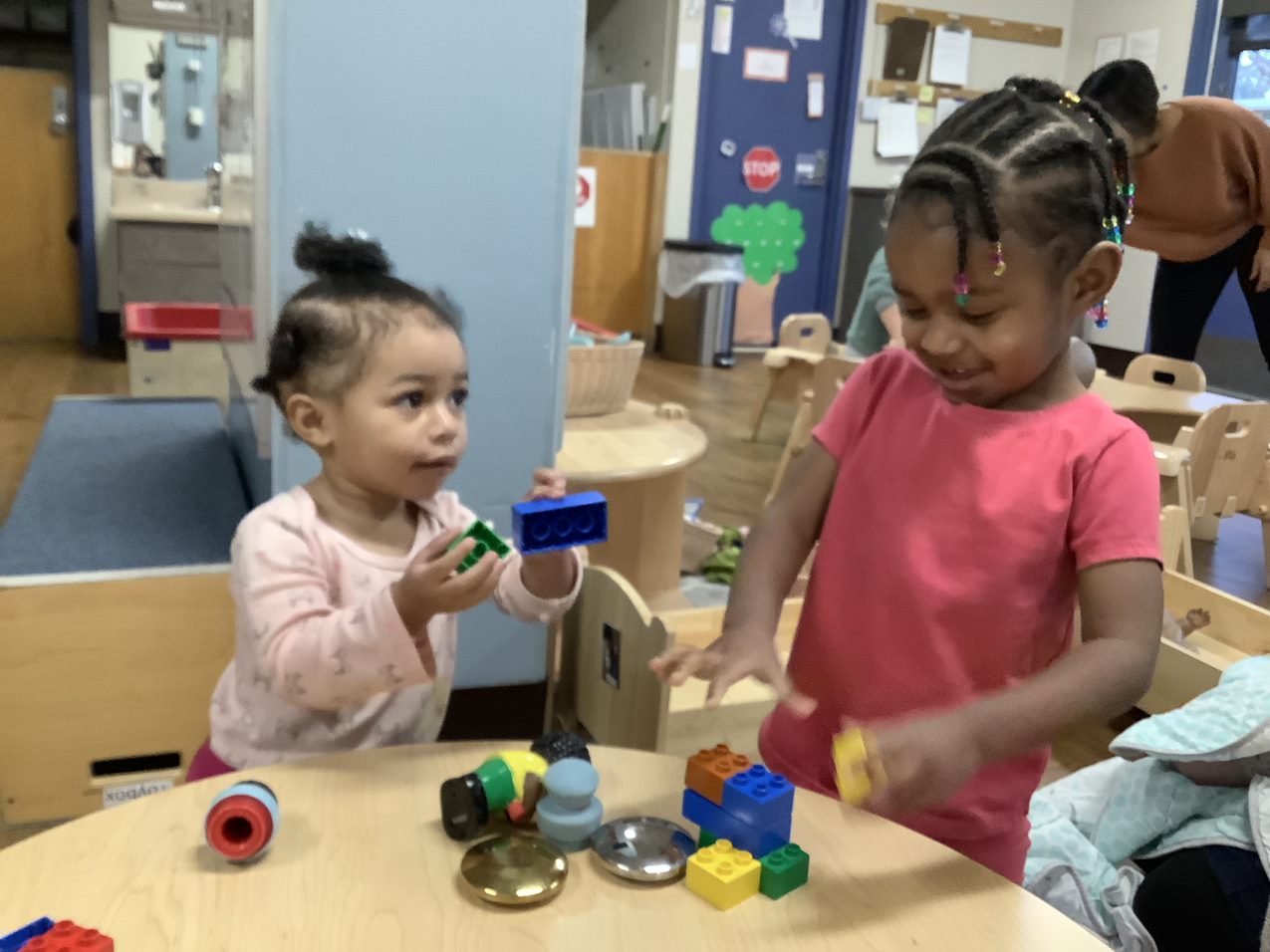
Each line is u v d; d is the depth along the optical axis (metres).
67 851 0.72
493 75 1.44
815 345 4.11
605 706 1.54
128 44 4.52
